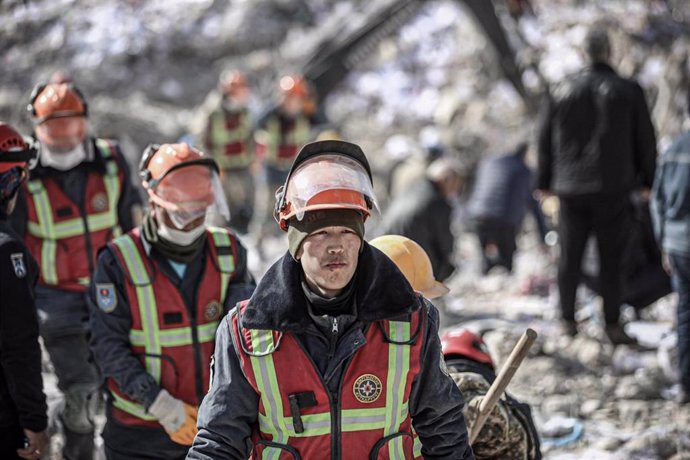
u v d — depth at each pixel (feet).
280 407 16.15
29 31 74.84
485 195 62.49
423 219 44.96
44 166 29.25
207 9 123.54
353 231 15.83
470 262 69.72
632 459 31.99
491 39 90.94
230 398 16.19
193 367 23.20
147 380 22.57
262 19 125.29
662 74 81.82
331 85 93.91
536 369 40.52
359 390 16.20
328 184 15.79
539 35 91.04
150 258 23.07
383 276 16.20
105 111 107.45
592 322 46.83
